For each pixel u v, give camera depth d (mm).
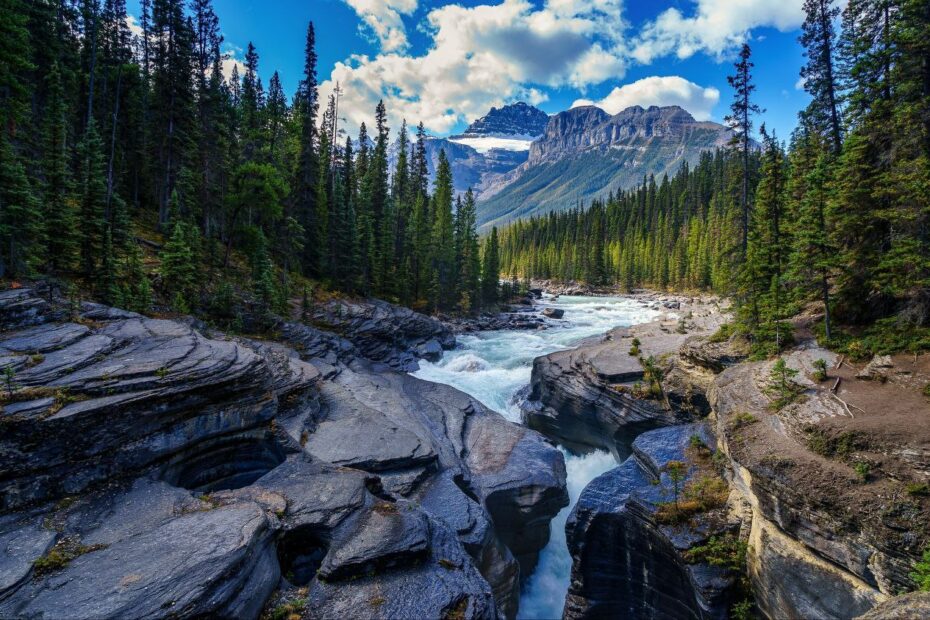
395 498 14992
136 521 10602
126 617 7762
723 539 15164
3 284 17859
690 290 98562
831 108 29312
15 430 10391
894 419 13344
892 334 17938
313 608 10078
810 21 29797
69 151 34031
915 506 10547
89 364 13656
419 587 10984
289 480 14109
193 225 37906
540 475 22516
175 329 18250
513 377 40281
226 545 9734
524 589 21734
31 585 8383
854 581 11117
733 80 31281
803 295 22250
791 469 13164
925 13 18859
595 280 121000
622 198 168500
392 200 66500
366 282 53031
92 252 24469
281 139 57000
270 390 16672
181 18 37750
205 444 14172
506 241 176375
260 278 35812
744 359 22719
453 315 69312
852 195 19281
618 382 27906
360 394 27547
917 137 18297
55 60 35625
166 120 38875
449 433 25750
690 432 21062
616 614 17781
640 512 16891
